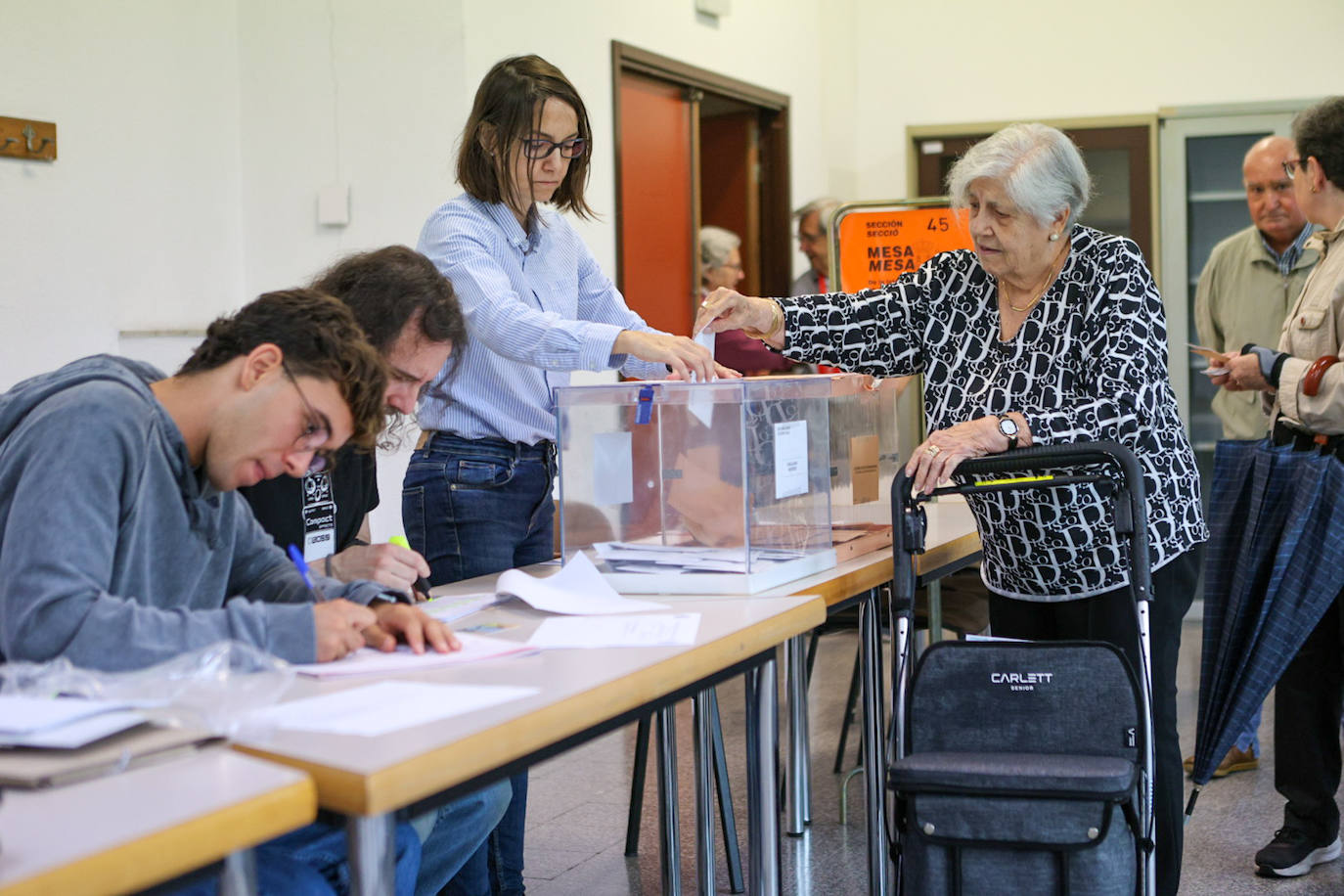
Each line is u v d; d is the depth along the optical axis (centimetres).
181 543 161
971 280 250
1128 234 654
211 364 157
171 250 433
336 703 141
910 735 211
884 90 698
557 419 223
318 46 448
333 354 154
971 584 385
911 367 260
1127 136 650
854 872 307
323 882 146
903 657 215
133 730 124
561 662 162
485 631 184
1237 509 290
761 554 216
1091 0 655
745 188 646
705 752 231
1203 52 639
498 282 238
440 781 124
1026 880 188
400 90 438
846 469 252
